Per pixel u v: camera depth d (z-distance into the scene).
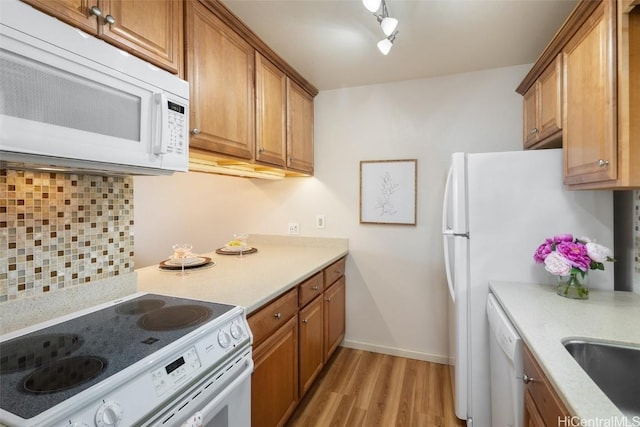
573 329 1.09
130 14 1.06
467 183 1.70
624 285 1.58
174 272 1.75
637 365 0.99
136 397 0.73
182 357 0.88
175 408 0.81
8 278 0.97
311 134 2.67
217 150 1.50
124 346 0.86
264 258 2.20
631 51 1.10
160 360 0.81
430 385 2.13
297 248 2.65
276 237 2.86
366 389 2.09
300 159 2.45
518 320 1.16
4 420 0.57
